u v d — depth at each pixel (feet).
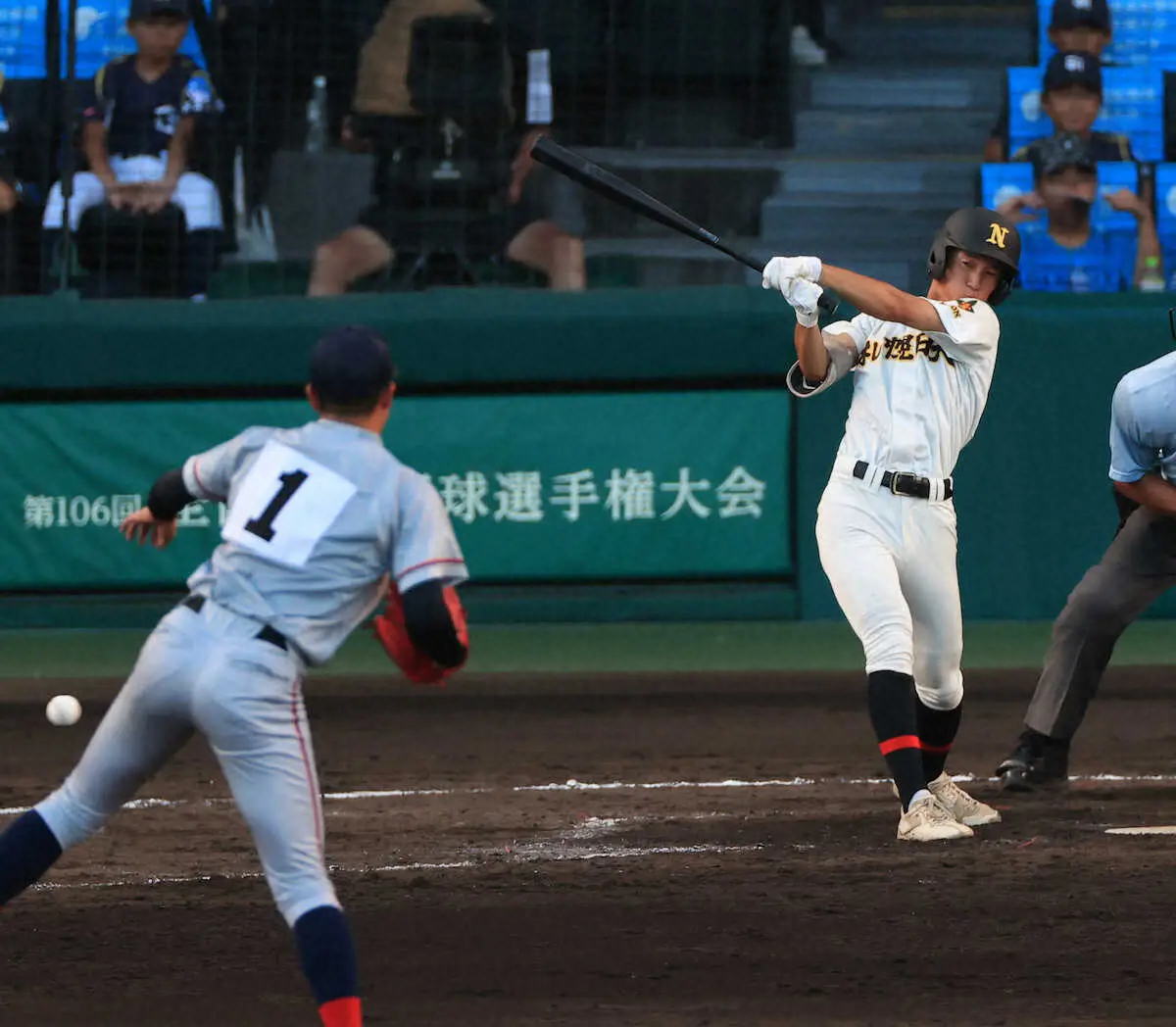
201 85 168.04
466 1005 49.24
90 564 151.12
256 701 43.14
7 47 165.78
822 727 108.47
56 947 56.90
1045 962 53.31
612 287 163.02
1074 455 145.89
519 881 66.59
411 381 149.59
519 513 149.28
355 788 89.76
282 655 43.52
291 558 43.65
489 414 149.07
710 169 181.27
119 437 150.41
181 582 151.02
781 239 181.98
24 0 165.07
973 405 74.23
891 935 57.11
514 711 115.34
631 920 59.77
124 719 45.29
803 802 84.53
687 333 147.54
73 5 165.17
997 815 77.56
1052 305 146.10
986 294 75.56
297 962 54.65
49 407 150.92
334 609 44.09
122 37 169.37
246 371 149.89
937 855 70.18
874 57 193.47
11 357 150.92
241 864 70.95
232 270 167.22
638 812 82.12
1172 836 73.67
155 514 48.98
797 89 189.16
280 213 169.99
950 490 74.28
